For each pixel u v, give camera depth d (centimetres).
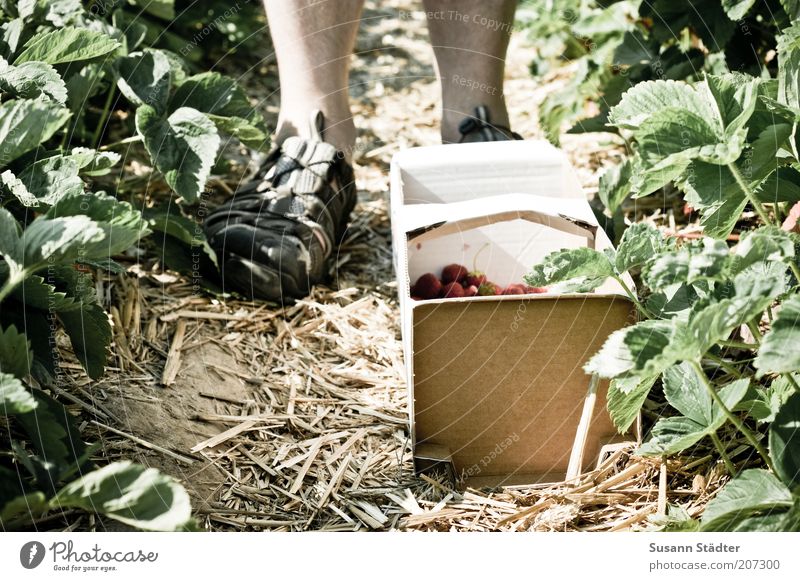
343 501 130
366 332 172
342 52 181
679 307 131
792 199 130
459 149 171
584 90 232
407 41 315
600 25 229
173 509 93
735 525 104
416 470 135
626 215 200
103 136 223
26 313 122
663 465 128
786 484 105
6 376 94
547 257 120
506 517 124
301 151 179
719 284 124
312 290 180
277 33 180
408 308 129
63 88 131
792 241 108
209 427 142
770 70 184
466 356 129
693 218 194
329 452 141
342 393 155
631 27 221
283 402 151
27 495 96
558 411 134
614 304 126
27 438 125
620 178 161
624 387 111
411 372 127
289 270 173
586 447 136
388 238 205
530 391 132
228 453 137
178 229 163
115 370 149
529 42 281
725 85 119
